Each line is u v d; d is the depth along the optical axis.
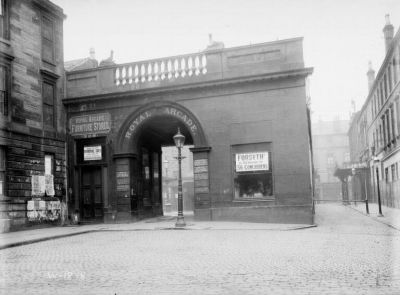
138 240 13.47
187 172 44.28
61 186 20.56
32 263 9.72
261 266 8.73
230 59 19.45
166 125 23.08
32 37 19.48
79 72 21.55
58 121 20.97
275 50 18.91
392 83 22.98
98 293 6.68
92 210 20.97
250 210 18.64
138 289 6.90
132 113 20.64
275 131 18.66
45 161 19.81
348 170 39.97
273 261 9.27
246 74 19.12
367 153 39.28
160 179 25.02
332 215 24.36
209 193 19.17
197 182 19.36
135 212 20.70
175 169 44.28
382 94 27.83
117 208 20.41
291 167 18.31
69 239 14.30
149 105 20.42
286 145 18.47
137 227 17.31
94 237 14.67
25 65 18.89
